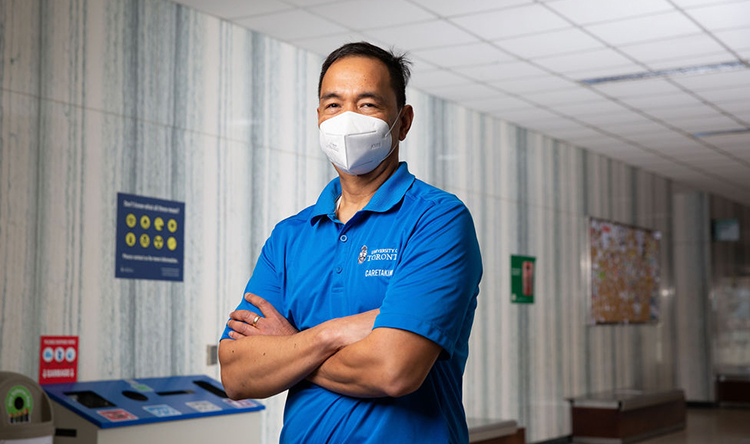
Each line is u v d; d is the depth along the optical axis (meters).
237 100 6.15
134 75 5.35
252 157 6.25
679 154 11.67
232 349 1.84
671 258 14.22
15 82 4.65
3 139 4.57
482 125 9.19
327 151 1.85
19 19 4.68
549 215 10.44
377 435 1.65
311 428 1.71
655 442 10.66
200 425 4.74
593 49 6.80
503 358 9.30
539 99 8.54
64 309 4.84
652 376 13.46
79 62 5.00
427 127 8.28
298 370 1.71
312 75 6.91
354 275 1.76
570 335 10.79
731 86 7.96
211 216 5.88
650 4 5.73
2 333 4.51
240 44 6.20
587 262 11.29
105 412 4.38
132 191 5.30
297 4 5.72
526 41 6.60
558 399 10.37
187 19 5.76
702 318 15.18
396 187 1.81
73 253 4.91
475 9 5.84
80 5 5.02
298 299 1.86
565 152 10.92
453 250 1.70
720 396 15.27
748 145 10.88
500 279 9.34
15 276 4.59
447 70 7.45
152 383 5.19
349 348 1.65
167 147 5.56
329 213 1.86
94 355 5.00
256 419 5.10
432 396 1.71
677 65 7.26
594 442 10.31
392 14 5.95
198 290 5.75
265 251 2.02
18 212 4.62
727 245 15.78
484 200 9.15
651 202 13.46
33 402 3.80
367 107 1.81
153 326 5.40
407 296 1.64
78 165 4.97
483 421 7.79
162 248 5.49
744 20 6.05
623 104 8.72
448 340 1.64
